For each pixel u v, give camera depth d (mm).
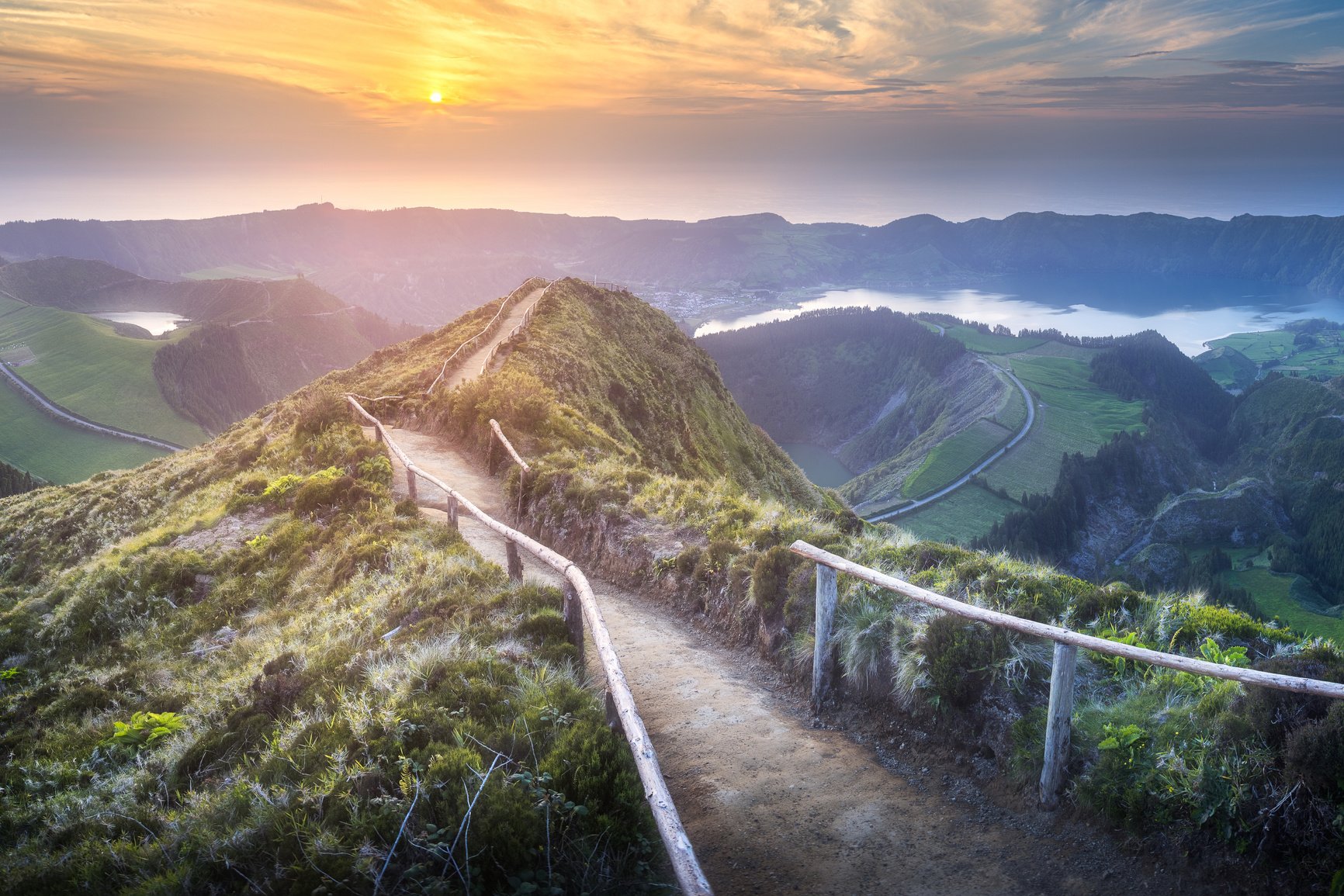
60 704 12180
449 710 6816
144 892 5359
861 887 5777
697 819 6637
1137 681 6746
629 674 9375
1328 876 4926
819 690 8297
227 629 14250
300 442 25594
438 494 18859
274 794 5914
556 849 5344
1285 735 5438
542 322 47375
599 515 14398
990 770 6793
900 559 9766
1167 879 5449
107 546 23203
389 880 4938
